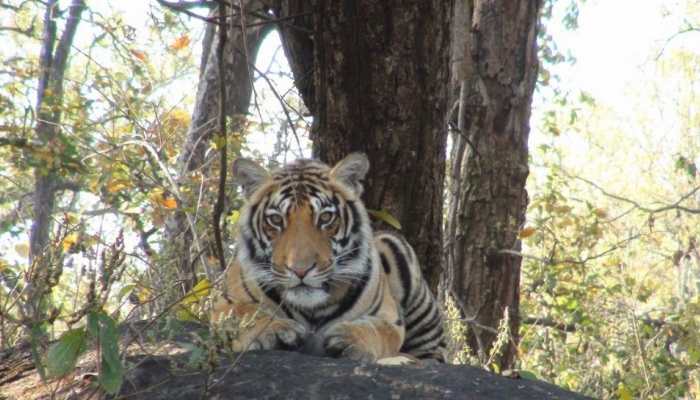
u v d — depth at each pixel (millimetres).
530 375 8594
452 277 16703
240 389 7020
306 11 11609
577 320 18797
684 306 19938
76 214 15227
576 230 19938
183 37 15812
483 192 16797
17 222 15125
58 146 15133
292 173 8719
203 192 13672
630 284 20062
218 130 9906
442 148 11195
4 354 8570
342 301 8492
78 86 18141
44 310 8297
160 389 7141
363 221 8773
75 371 7895
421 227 11195
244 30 10141
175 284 9781
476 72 16812
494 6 16766
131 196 14883
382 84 10750
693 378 17578
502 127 16859
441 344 10680
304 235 8250
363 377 7145
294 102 16141
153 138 15359
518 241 16984
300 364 7418
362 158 8984
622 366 16766
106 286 7027
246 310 8344
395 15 10562
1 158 17188
